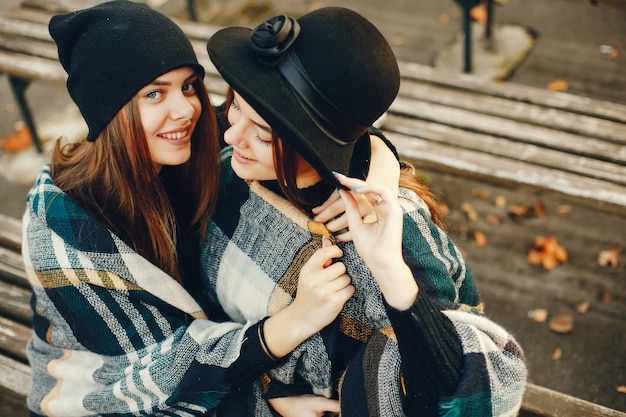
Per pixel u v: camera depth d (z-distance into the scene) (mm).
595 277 2662
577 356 2432
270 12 4082
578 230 2836
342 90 1108
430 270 1257
